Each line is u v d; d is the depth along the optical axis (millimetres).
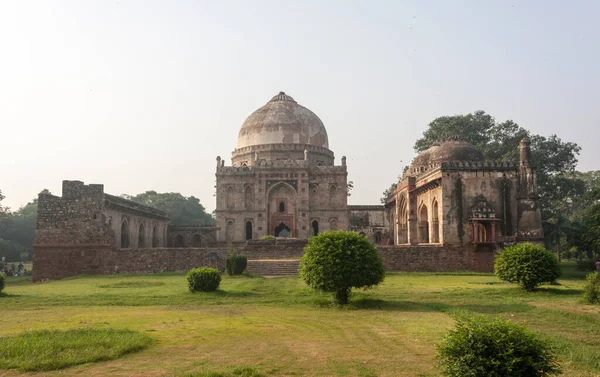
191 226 46188
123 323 11531
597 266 22469
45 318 12406
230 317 12523
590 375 6867
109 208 30656
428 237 34562
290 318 12344
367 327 10977
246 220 41844
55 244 28266
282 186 42219
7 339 9180
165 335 10062
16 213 68688
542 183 38594
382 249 27109
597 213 27469
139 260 27906
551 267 17109
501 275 17891
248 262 25953
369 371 7250
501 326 6207
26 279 30094
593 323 10719
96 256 28062
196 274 17156
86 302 15430
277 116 46094
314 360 7957
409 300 15406
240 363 7770
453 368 6105
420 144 47531
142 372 7270
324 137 47906
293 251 29859
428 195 32125
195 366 7582
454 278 23172
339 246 14875
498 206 28344
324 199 42188
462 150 33219
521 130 40969
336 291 14938
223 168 42312
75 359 7793
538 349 5988
